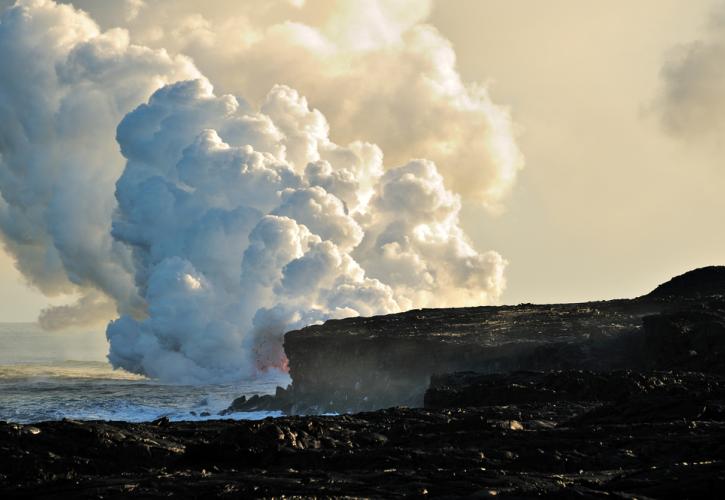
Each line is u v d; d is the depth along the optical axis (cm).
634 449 7862
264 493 6203
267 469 7469
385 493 6147
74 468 7894
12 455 7931
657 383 13700
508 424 9606
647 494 6012
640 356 19350
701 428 8719
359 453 7912
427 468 7312
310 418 10219
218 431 9575
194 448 8250
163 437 9088
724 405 10144
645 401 10506
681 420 9469
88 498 6272
